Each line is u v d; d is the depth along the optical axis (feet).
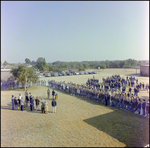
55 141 30.17
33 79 96.02
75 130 35.32
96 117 43.91
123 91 74.59
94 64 286.25
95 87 91.71
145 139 30.89
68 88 82.12
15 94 76.89
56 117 44.09
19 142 29.32
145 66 142.82
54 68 203.82
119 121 40.68
